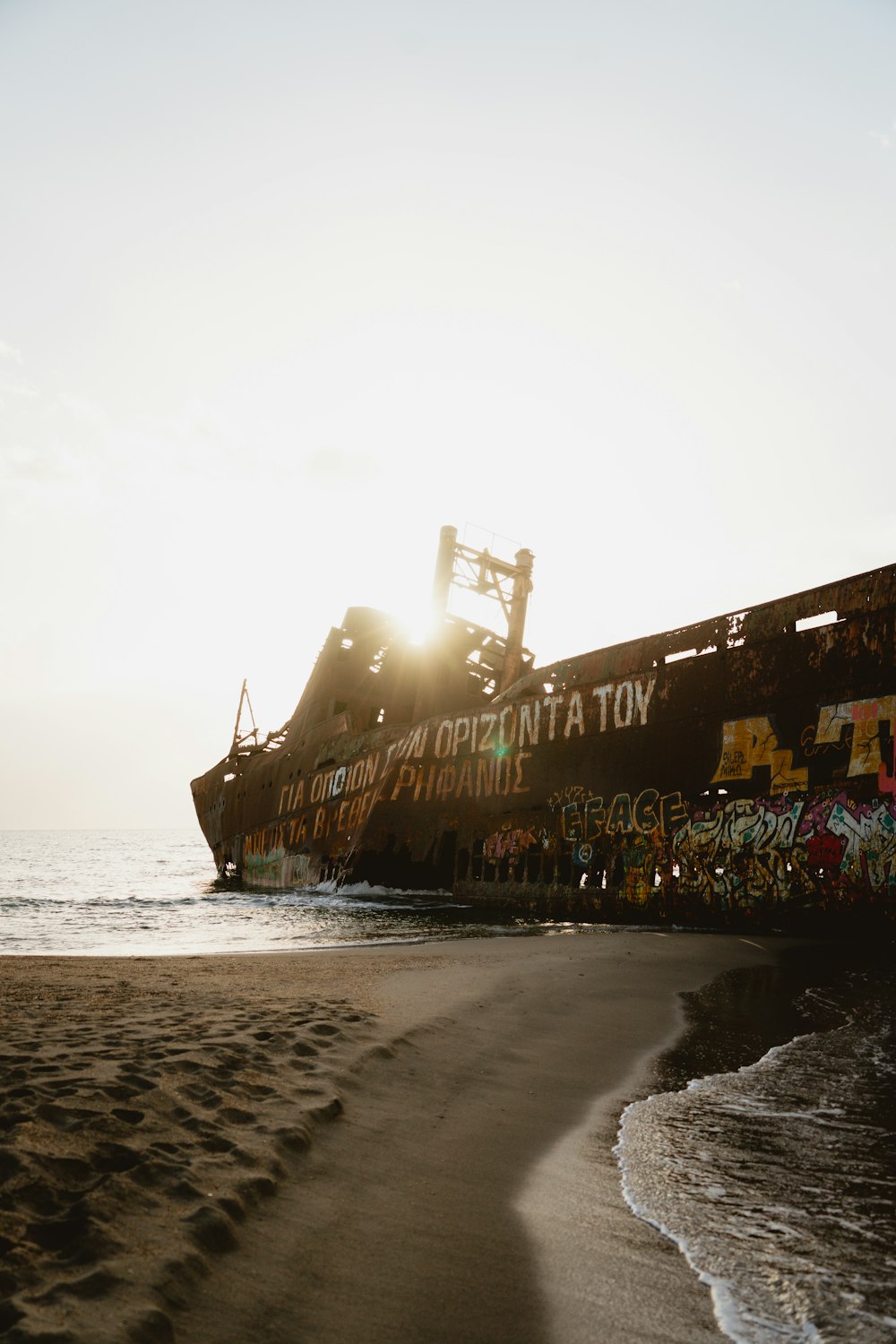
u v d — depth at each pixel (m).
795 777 14.78
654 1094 4.70
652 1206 3.09
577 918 17.88
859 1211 3.09
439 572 29.83
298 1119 3.46
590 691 19.11
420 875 22.70
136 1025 4.82
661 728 17.34
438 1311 2.28
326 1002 6.14
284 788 31.69
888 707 13.76
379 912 19.67
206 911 20.45
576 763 18.91
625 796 17.62
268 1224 2.63
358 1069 4.35
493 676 30.95
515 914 18.86
